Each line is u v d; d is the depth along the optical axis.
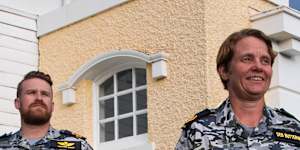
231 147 3.01
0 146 4.21
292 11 6.08
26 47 7.51
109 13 6.80
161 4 6.25
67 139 4.25
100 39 6.84
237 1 6.17
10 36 7.42
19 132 4.29
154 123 6.06
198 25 5.86
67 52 7.21
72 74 7.08
